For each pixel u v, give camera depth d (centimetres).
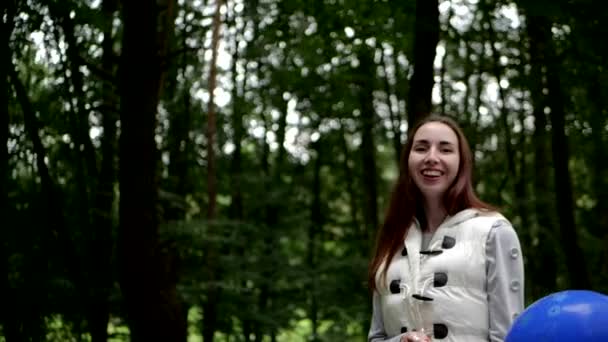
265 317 913
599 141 789
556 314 174
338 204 1387
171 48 849
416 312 229
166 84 912
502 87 909
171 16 713
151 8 585
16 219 588
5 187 587
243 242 902
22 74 685
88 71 722
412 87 577
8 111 582
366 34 725
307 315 1018
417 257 236
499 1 702
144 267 589
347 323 949
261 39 937
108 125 730
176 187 941
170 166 951
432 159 240
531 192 1237
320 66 947
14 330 591
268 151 1159
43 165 597
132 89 587
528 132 1051
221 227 843
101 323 659
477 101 979
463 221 235
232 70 984
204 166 1029
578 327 170
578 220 1131
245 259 902
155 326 592
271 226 1051
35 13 580
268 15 852
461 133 247
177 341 606
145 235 590
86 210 667
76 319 643
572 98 784
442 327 226
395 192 250
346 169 1217
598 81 665
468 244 230
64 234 612
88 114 659
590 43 602
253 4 869
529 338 175
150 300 591
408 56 777
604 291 941
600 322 170
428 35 574
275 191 1055
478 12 794
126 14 588
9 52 570
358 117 1103
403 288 234
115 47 862
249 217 1144
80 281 623
